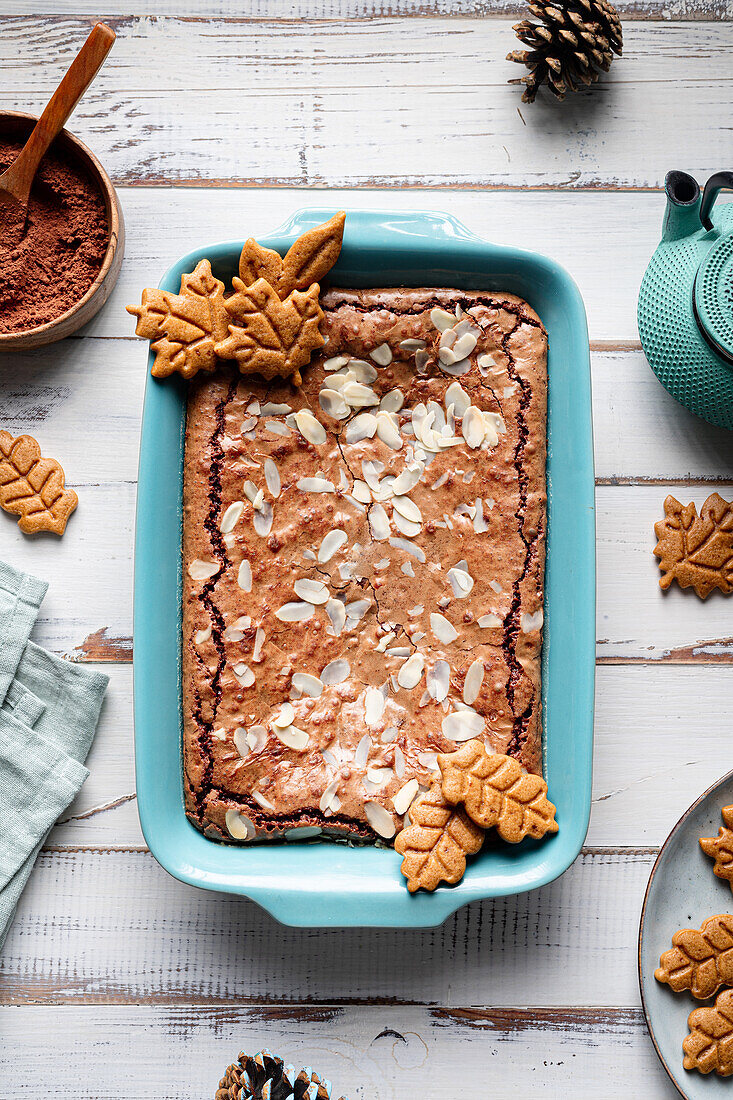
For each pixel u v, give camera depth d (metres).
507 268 0.80
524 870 0.79
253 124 0.86
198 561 0.80
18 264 0.82
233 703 0.79
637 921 0.85
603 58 0.83
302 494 0.81
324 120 0.86
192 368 0.79
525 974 0.85
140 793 0.78
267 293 0.79
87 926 0.85
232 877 0.78
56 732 0.84
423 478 0.81
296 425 0.81
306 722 0.80
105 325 0.85
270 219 0.85
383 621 0.81
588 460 0.80
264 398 0.81
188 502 0.80
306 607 0.80
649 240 0.86
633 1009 0.84
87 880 0.85
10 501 0.84
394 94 0.86
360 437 0.81
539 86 0.86
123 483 0.85
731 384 0.80
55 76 0.86
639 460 0.86
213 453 0.80
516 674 0.80
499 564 0.80
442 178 0.86
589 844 0.85
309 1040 0.84
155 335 0.79
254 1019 0.84
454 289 0.81
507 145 0.86
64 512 0.84
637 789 0.85
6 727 0.84
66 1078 0.84
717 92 0.86
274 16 0.86
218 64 0.86
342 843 0.80
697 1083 0.82
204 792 0.79
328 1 0.86
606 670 0.85
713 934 0.82
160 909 0.85
